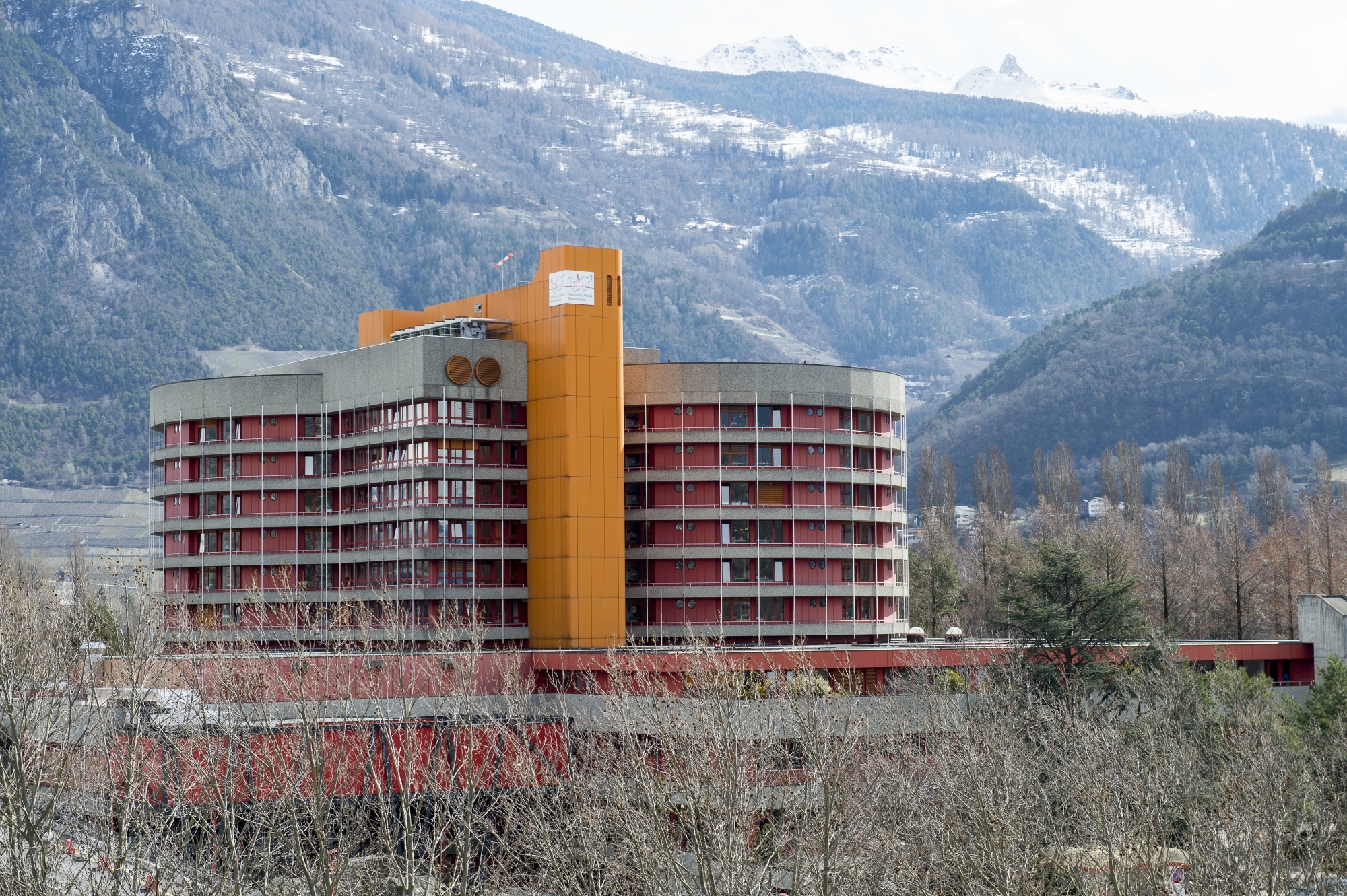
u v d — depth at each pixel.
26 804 69.31
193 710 89.12
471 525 177.00
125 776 77.25
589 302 177.50
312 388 189.12
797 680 117.38
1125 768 91.94
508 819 86.25
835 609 186.38
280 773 82.81
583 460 175.38
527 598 177.62
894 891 83.69
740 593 182.75
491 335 184.25
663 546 184.25
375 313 197.50
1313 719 131.12
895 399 194.88
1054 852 85.38
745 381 186.12
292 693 92.31
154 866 73.94
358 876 80.06
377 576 180.12
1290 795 89.69
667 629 182.38
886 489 195.00
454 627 141.12
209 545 191.12
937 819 90.19
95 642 95.88
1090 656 152.12
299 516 186.12
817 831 79.62
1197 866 81.06
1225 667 146.75
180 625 105.25
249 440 190.25
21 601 93.44
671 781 81.00
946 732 103.56
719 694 85.38
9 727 75.94
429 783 90.31
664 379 186.12
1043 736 106.69
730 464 185.50
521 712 103.31
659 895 73.81
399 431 177.75
